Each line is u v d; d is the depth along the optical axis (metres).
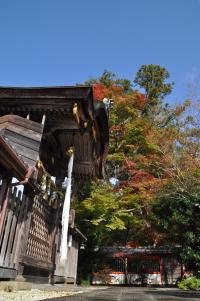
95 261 21.28
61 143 10.09
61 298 5.02
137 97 26.53
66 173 11.18
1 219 5.52
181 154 19.64
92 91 7.36
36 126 7.44
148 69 33.19
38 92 7.52
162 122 27.88
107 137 10.27
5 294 4.88
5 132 7.34
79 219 19.19
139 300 5.43
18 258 6.40
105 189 20.39
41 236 8.32
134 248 23.97
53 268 9.49
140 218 20.89
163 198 10.17
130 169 22.36
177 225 9.29
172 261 24.08
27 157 7.07
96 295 6.54
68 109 7.50
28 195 6.95
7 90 7.66
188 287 15.52
